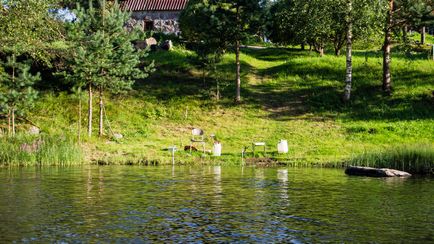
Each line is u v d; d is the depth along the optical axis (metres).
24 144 32.38
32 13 30.53
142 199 18.48
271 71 53.97
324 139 39.25
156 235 13.13
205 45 48.16
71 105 45.03
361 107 45.16
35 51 34.62
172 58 55.22
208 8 46.28
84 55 38.03
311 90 48.72
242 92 48.81
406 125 41.22
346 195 19.80
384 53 47.16
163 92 48.53
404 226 14.31
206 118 44.34
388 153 30.12
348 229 13.94
